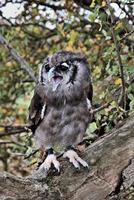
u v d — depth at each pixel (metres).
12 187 7.48
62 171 7.90
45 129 9.30
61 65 9.06
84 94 9.20
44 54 15.87
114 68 9.98
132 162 7.77
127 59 10.84
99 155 7.91
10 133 14.52
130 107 9.36
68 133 9.25
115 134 7.96
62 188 7.77
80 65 9.18
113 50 10.17
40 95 9.24
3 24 15.08
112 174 7.79
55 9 14.95
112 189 7.79
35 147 11.27
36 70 15.54
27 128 10.14
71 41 13.34
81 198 7.75
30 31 15.92
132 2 10.88
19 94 16.19
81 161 7.90
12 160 16.80
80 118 9.24
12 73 16.05
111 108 9.84
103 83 11.40
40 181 7.77
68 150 8.26
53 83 9.08
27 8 14.99
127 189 8.53
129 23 11.81
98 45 13.93
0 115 16.25
